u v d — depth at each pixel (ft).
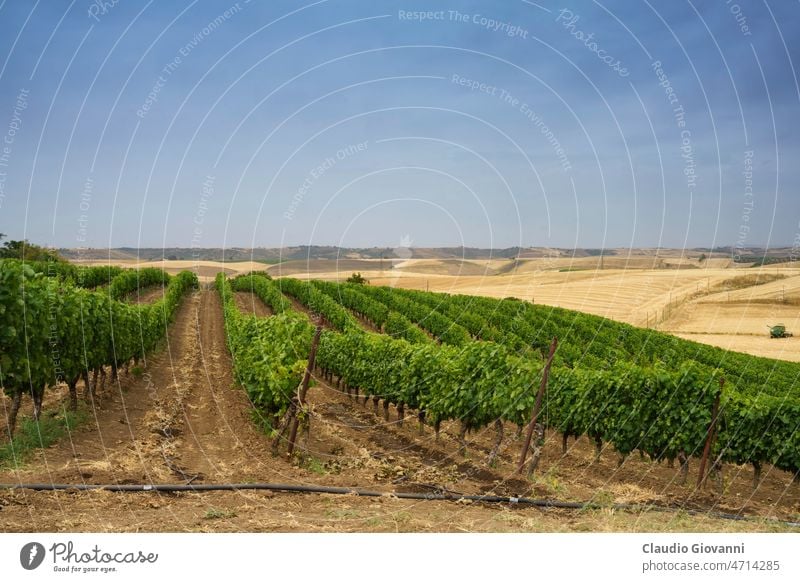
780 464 42.80
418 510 30.04
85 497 27.96
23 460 32.48
